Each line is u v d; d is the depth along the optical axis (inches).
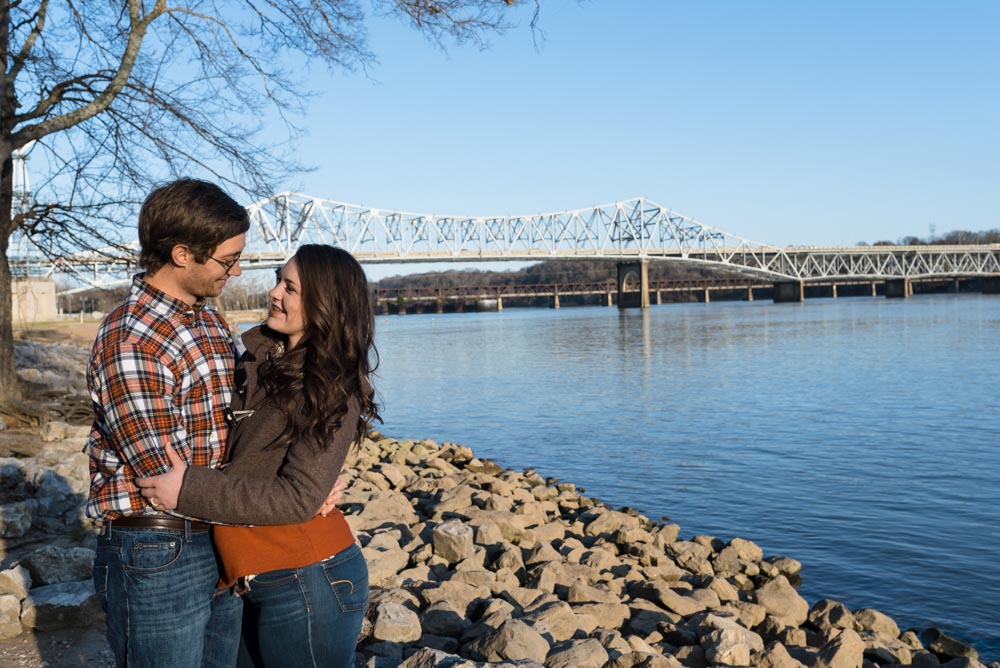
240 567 81.4
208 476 78.1
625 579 277.4
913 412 860.0
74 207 425.7
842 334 2222.0
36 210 425.7
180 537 82.1
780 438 713.0
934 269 6023.6
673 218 5083.7
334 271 86.6
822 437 714.2
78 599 165.0
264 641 86.4
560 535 334.6
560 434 765.3
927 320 2790.4
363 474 417.7
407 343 2482.8
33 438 359.9
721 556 332.2
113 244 435.2
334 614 86.3
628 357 1700.3
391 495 339.3
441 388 1207.6
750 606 260.8
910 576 343.6
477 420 877.8
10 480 273.7
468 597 212.1
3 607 160.4
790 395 1028.5
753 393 1058.7
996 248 6171.3
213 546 84.7
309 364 83.4
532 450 684.1
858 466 585.0
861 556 372.2
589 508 438.0
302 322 86.1
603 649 176.1
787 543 395.2
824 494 498.3
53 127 377.1
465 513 325.4
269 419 83.0
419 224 3917.3
